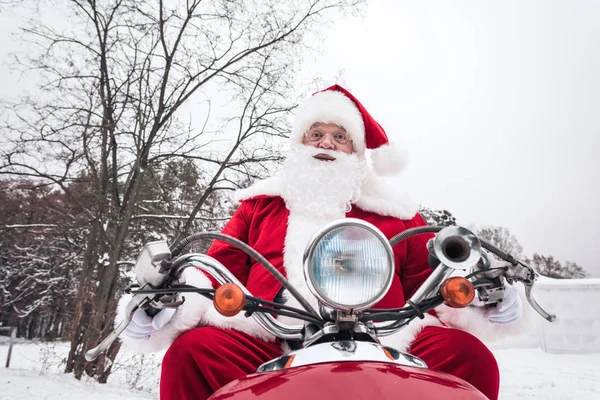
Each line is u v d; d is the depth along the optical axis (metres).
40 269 11.49
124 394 6.08
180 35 8.04
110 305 7.38
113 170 8.15
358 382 0.73
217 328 1.60
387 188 2.26
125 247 8.18
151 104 7.91
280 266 1.86
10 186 8.08
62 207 8.38
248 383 0.82
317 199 2.03
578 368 7.19
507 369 7.16
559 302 9.96
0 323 19.78
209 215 8.30
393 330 1.14
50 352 7.82
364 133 2.43
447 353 1.57
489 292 1.23
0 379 6.09
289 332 1.14
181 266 1.07
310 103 2.39
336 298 0.90
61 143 7.57
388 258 0.92
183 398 1.41
